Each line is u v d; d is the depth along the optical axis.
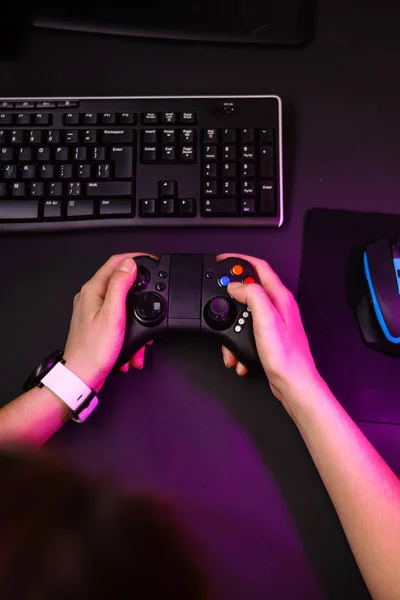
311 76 0.82
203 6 0.81
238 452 0.69
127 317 0.67
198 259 0.69
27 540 0.24
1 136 0.75
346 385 0.72
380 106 0.80
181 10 0.82
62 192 0.75
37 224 0.75
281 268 0.76
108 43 0.83
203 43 0.83
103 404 0.71
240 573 0.64
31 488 0.26
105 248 0.76
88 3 0.82
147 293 0.68
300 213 0.77
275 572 0.64
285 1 0.81
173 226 0.75
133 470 0.68
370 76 0.81
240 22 0.82
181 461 0.69
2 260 0.76
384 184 0.78
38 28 0.83
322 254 0.76
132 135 0.75
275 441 0.69
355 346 0.73
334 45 0.82
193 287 0.68
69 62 0.83
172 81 0.82
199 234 0.76
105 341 0.64
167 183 0.74
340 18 0.83
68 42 0.83
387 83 0.81
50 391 0.63
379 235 0.76
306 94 0.81
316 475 0.67
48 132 0.75
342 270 0.75
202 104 0.76
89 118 0.75
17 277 0.76
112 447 0.69
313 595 0.63
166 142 0.75
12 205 0.75
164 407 0.71
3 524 0.24
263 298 0.63
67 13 0.82
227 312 0.66
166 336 0.69
